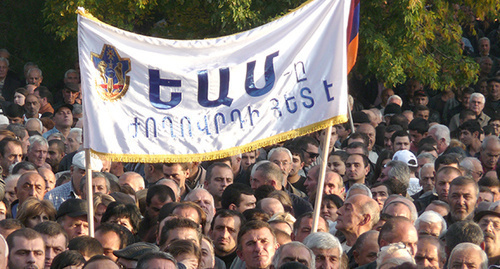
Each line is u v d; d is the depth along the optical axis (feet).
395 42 99.40
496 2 104.88
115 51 48.62
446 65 105.60
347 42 52.16
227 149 48.96
